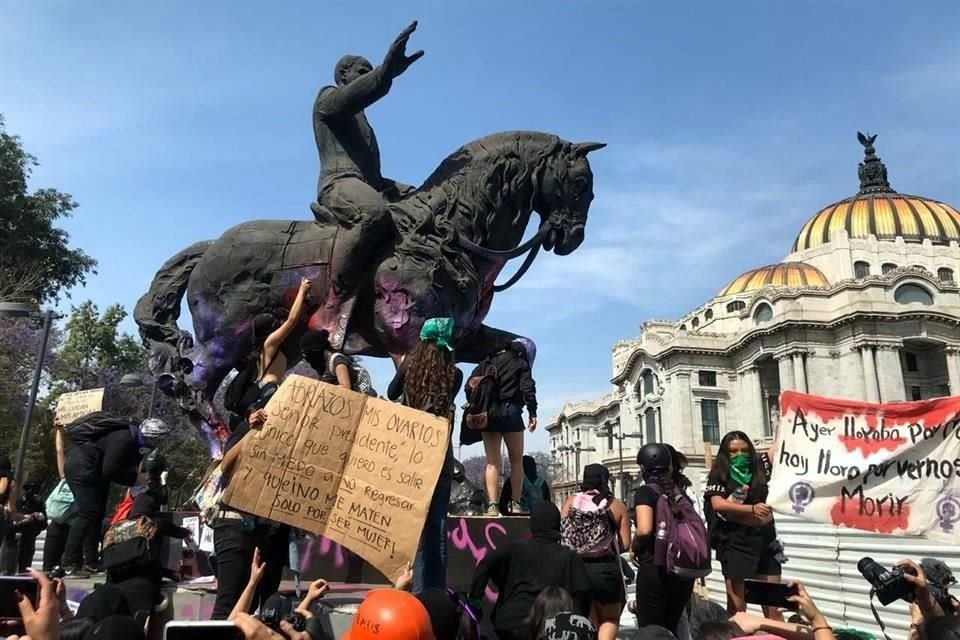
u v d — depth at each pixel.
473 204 6.55
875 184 103.94
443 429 3.67
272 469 3.58
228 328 6.68
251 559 3.78
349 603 4.82
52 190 30.80
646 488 4.82
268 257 6.65
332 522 3.58
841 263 78.38
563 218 6.78
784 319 64.56
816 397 5.60
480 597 4.31
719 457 5.63
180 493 31.83
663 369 74.75
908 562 4.12
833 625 8.16
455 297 6.43
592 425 99.69
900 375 61.62
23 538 8.08
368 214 6.30
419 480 3.61
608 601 4.66
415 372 4.32
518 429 6.11
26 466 24.05
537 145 6.75
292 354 6.68
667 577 4.76
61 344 33.44
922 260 79.12
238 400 4.28
